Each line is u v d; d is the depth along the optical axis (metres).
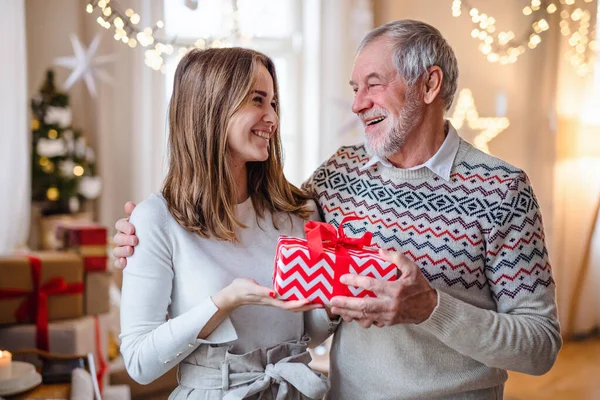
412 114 1.46
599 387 3.48
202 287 1.32
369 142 1.52
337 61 4.89
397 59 1.46
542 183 4.30
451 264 1.41
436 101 1.49
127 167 4.81
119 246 1.35
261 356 1.35
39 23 4.66
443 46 1.48
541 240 1.42
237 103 1.33
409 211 1.47
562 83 4.24
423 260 1.43
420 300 1.25
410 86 1.46
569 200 4.30
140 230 1.33
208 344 1.32
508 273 1.39
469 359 1.43
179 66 1.40
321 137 4.94
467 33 4.40
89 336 2.57
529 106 4.31
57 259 2.53
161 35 4.40
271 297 1.22
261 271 1.40
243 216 1.43
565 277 4.32
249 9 4.94
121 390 2.62
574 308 4.35
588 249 4.34
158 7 4.51
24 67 3.96
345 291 1.24
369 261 1.25
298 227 1.51
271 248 1.44
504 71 4.34
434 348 1.42
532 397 3.34
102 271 2.66
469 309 1.30
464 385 1.43
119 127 4.77
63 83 4.72
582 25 4.18
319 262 1.25
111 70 4.71
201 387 1.32
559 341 1.38
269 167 1.47
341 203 1.56
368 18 4.87
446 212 1.44
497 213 1.40
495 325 1.31
